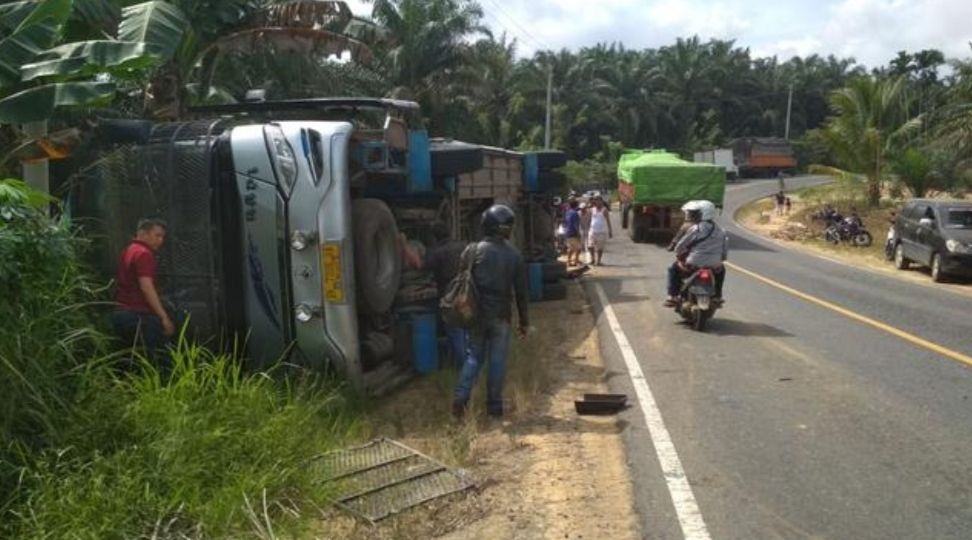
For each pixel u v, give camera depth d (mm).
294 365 7539
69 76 6652
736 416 7383
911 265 23094
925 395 8070
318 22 13203
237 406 5797
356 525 5051
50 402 5082
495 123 57094
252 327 7711
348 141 7719
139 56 6547
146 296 6891
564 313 13789
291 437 5762
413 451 6297
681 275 12305
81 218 7875
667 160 32250
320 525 4992
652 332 11719
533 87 65375
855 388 8367
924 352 10219
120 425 5246
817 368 9312
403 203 10133
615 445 6625
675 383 8648
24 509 4473
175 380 6199
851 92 42406
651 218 29875
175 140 7680
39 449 4891
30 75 6352
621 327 12141
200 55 12703
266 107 9438
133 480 4758
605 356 10094
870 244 30938
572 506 5375
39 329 5160
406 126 9312
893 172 40250
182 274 7613
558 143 67312
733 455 6336
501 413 7457
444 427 7066
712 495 5539
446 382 8414
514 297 8086
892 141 41188
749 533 4945
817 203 45375
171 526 4633
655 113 87125
